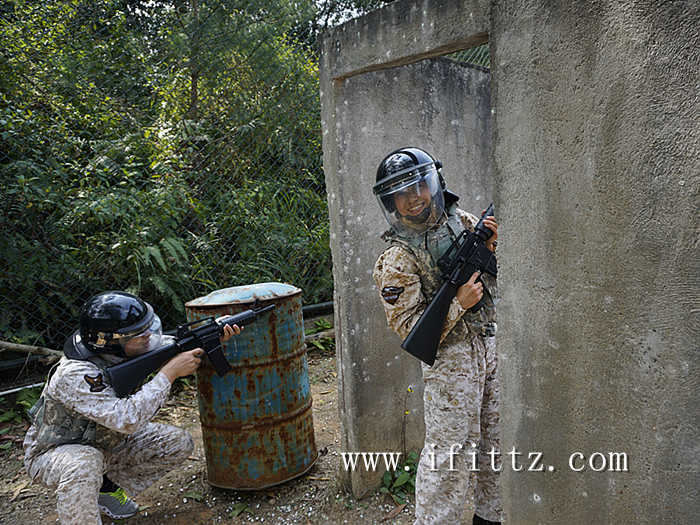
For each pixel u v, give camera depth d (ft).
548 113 4.24
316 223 16.11
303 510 8.21
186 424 11.35
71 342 7.30
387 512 8.01
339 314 8.30
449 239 6.21
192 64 13.69
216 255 14.08
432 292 6.23
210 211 14.07
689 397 3.54
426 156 6.16
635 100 3.63
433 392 6.32
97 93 12.92
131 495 8.30
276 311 8.39
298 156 15.55
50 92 12.37
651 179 3.61
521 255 4.65
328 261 16.08
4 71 11.65
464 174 9.54
